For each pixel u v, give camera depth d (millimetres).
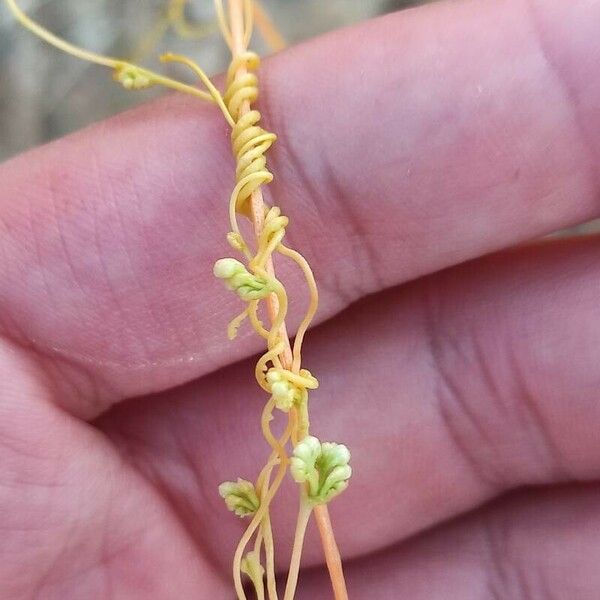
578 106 51
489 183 53
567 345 61
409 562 75
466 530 75
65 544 61
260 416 65
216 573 71
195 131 54
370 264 57
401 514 70
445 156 52
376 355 66
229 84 52
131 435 66
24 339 57
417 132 52
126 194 54
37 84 115
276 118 53
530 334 62
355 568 76
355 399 66
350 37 54
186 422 66
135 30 113
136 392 61
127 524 63
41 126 114
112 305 56
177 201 54
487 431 66
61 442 58
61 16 115
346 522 69
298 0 117
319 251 56
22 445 57
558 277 62
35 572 61
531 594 73
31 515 59
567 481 70
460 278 64
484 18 52
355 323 66
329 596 75
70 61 115
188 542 68
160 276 55
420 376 66
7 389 56
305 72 53
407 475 68
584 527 71
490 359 64
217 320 57
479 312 64
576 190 54
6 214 55
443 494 70
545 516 72
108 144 55
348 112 52
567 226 57
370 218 54
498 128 51
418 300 65
